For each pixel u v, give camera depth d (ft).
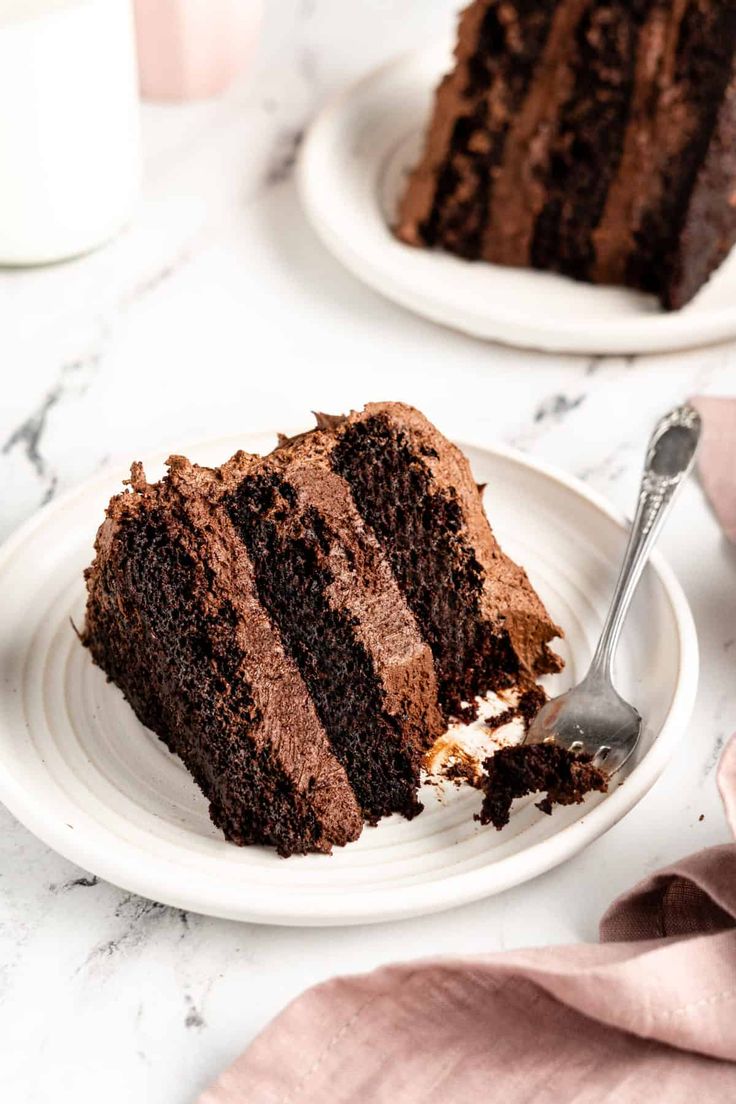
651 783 1.79
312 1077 1.65
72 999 1.72
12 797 1.76
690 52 2.30
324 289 2.47
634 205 2.38
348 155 2.57
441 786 1.88
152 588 1.85
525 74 2.37
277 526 1.91
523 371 2.36
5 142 2.35
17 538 1.99
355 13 2.95
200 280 2.48
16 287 2.46
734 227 2.38
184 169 2.64
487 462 2.10
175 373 2.35
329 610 1.91
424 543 1.96
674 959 1.65
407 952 1.76
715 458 2.19
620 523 2.04
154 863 1.75
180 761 1.88
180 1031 1.71
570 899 1.80
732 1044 1.64
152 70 2.73
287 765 1.83
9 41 2.26
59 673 1.93
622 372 2.36
